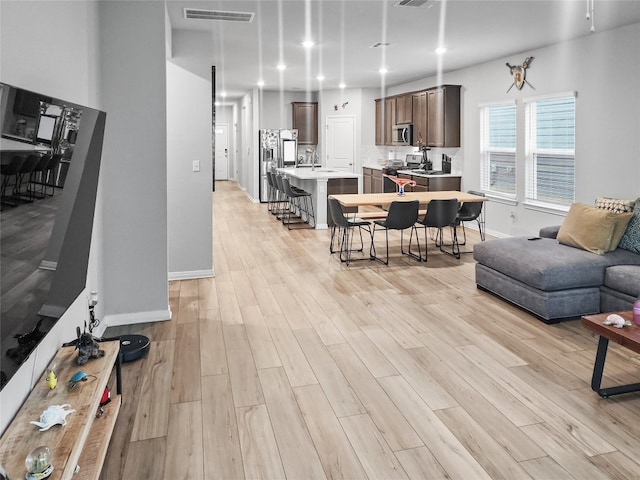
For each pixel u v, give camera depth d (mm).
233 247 6812
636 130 5121
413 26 5246
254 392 2824
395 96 9984
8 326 1617
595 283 3920
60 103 1843
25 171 1604
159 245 3910
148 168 3816
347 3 4445
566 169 6188
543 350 3375
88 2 3234
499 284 4402
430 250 6559
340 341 3559
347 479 2086
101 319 3693
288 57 7066
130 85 3719
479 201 6379
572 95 5871
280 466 2174
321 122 11492
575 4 4477
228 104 16156
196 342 3545
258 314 4137
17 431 1782
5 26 1856
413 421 2521
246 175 13289
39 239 1820
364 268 5656
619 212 4500
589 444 2312
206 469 2152
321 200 8156
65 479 1548
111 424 2211
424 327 3818
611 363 3170
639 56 5047
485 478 2082
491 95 7441
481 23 5164
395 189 9438
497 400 2721
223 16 4719
